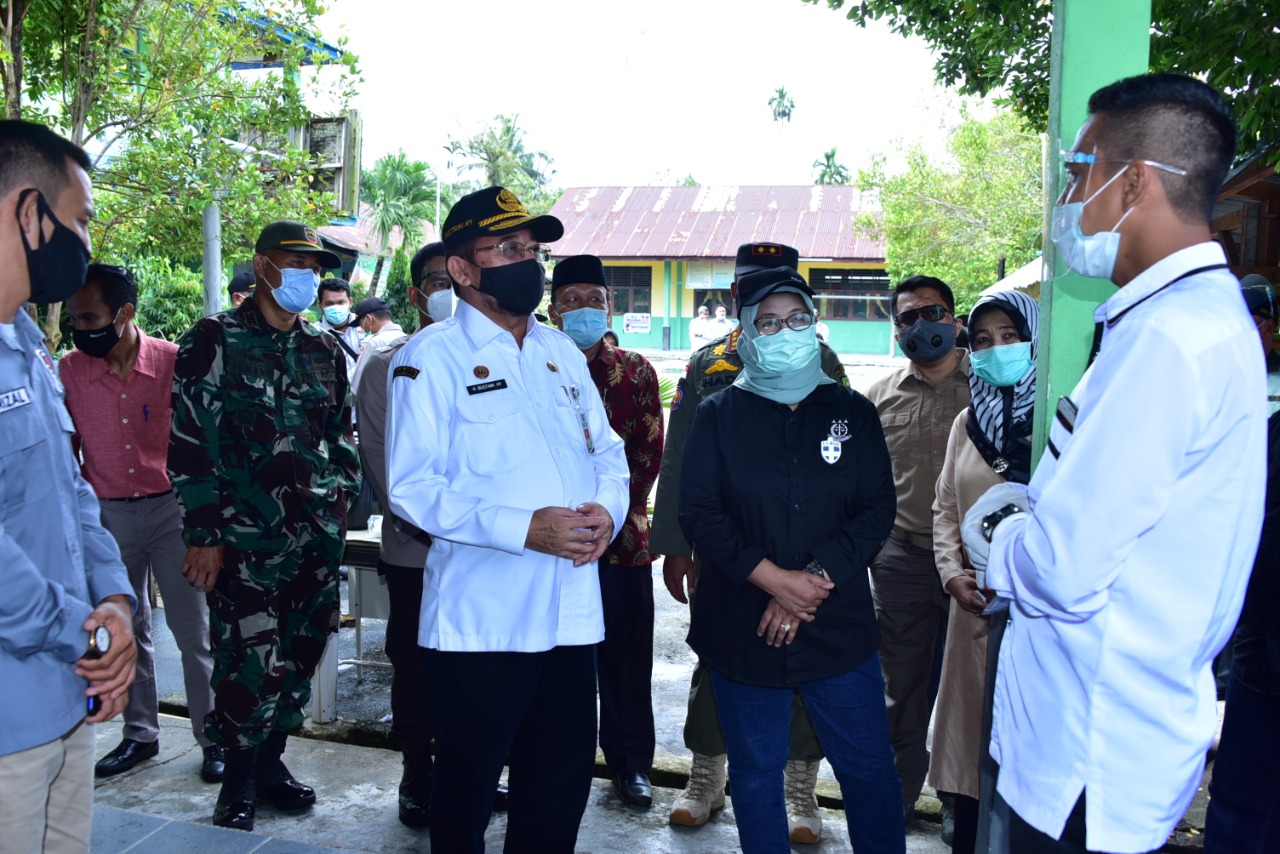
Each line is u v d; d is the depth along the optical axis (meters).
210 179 5.20
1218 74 3.29
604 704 3.41
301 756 3.72
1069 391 1.82
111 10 4.92
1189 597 1.31
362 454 3.22
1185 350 1.26
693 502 2.38
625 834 3.13
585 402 2.47
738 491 2.34
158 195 5.17
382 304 7.09
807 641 2.29
